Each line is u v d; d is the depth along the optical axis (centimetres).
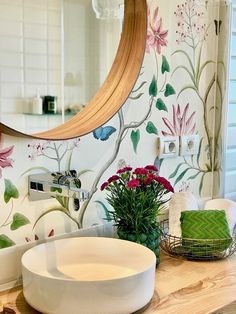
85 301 100
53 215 132
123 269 125
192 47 168
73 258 128
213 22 176
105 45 143
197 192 180
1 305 112
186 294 118
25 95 125
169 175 167
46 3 129
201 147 179
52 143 130
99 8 141
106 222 146
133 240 131
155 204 133
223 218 148
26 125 126
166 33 157
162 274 131
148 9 149
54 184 128
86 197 119
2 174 120
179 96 166
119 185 132
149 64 153
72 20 135
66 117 135
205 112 178
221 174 187
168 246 148
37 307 105
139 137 154
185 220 148
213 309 110
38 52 128
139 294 105
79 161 138
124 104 147
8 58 122
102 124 137
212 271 134
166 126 163
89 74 140
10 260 122
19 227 125
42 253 121
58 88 133
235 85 193
